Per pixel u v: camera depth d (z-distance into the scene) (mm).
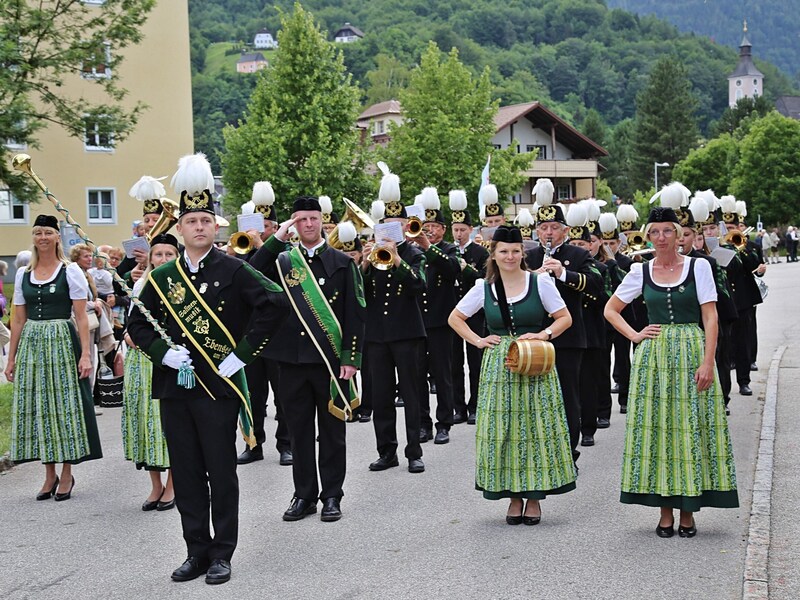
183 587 5621
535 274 6758
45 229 7828
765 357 14555
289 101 34719
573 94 171500
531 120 62000
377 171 40906
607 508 7016
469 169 39406
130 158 34031
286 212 34594
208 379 5695
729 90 186125
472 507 7156
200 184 5758
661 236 6254
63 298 7805
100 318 11938
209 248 5820
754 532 6184
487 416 6625
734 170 72562
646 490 6211
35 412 7711
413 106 40781
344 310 7125
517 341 6512
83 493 7973
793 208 69875
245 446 9469
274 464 8914
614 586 5367
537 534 6410
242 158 34781
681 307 6230
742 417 10125
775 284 31078
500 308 6711
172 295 5734
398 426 10664
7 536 6773
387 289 8414
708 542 6133
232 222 35375
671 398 6184
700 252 9766
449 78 40625
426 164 39656
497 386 6621
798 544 5953
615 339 11250
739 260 11414
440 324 9633
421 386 9695
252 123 35094
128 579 5801
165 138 34594
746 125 119000
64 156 32969
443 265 9414
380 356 8406
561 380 8000
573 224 8719
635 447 6262
